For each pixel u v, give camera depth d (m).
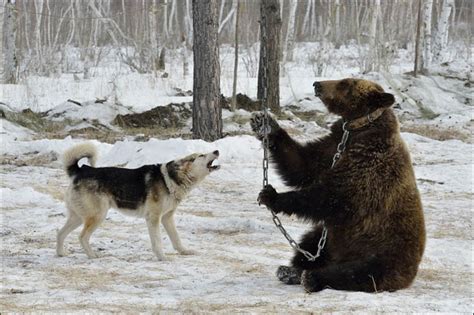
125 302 7.53
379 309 6.92
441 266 9.98
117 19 55.31
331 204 7.72
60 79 37.41
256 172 18.19
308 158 8.30
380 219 7.77
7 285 8.53
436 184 17.17
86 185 10.45
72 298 7.83
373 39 38.69
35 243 11.41
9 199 14.63
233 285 8.62
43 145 21.03
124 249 11.06
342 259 8.12
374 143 7.73
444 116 29.28
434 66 34.94
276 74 26.81
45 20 49.84
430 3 37.75
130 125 25.92
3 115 25.22
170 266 9.80
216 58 21.14
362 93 7.87
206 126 21.23
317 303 7.25
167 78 35.56
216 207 14.67
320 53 40.22
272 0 26.36
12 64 35.69
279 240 11.61
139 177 10.51
